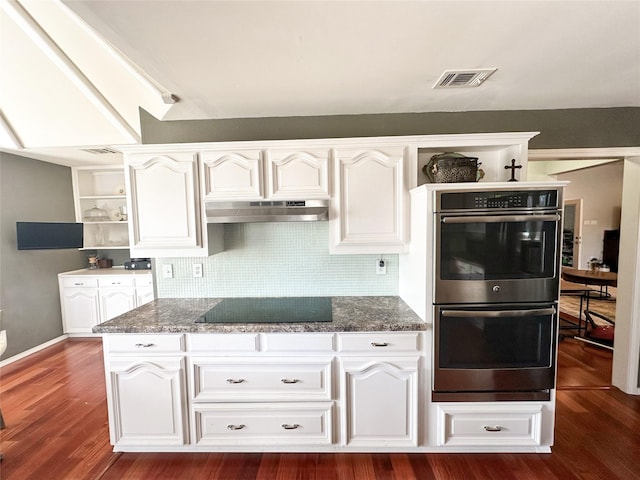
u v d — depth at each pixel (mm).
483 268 1758
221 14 1195
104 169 4129
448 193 1734
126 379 1848
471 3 1158
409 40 1391
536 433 1816
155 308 2172
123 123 2486
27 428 2184
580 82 1837
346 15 1216
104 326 1813
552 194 1712
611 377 2713
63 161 3721
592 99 2094
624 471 1751
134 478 1740
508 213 1725
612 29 1319
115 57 1842
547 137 2248
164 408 1853
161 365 1827
